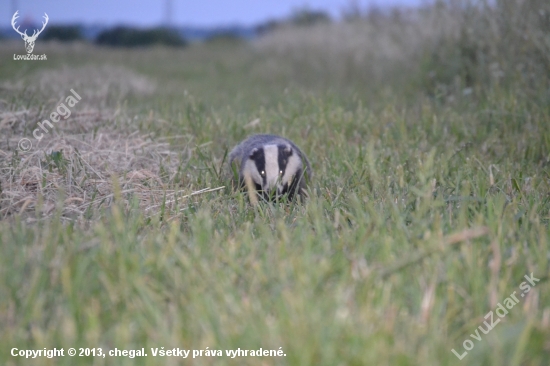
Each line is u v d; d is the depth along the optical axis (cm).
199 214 1930
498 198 1986
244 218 2095
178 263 1612
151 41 12444
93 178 2369
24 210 2053
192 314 1358
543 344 1296
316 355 1233
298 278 1441
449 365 1227
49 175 2294
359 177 2445
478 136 3155
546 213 2123
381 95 4647
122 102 4122
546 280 1523
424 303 1359
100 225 1667
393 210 1822
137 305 1401
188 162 2538
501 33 4031
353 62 6284
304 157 2636
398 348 1236
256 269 1521
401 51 5519
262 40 10419
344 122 3434
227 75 7681
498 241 1658
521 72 3731
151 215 2039
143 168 2577
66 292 1438
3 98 3388
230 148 3080
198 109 3647
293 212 2145
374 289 1436
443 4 4672
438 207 1978
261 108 3700
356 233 1767
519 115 3278
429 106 3822
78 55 8962
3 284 1454
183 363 1262
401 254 1603
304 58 7256
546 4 3678
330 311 1345
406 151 2906
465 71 4262
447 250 1558
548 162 2766
